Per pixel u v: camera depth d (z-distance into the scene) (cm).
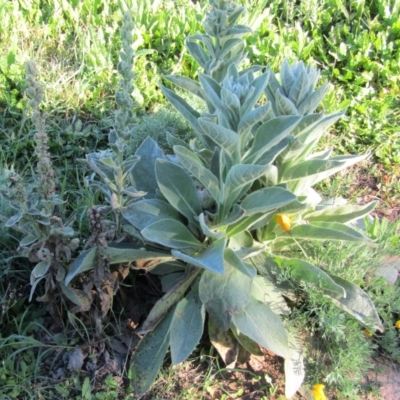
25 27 157
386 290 103
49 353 96
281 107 90
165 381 94
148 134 128
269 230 101
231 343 97
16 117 134
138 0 167
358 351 92
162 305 93
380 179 140
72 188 122
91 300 91
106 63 147
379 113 149
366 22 178
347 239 94
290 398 95
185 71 155
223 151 89
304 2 179
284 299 101
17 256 99
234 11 104
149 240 93
